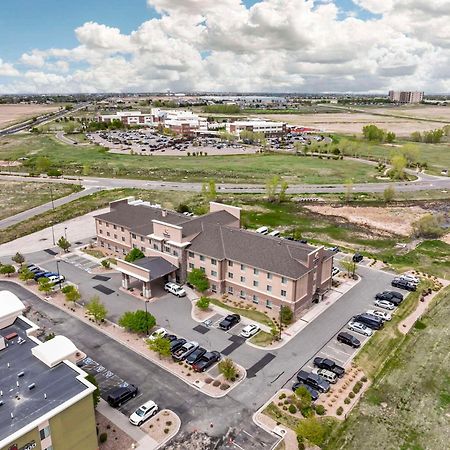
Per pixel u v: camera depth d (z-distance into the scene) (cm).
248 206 13100
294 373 5309
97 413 4603
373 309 6919
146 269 7106
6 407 3553
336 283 7831
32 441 3353
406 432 4438
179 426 4428
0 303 4853
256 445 4194
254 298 7025
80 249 9419
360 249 9706
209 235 7681
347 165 19938
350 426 4484
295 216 12206
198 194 14312
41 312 6762
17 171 18400
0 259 8869
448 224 11644
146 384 5091
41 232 10594
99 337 6088
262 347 5856
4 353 4297
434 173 18638
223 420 4519
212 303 7056
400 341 6084
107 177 17075
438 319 6675
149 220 8694
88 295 7319
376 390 5066
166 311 6800
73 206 12812
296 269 6556
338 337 6019
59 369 4075
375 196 14450
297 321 6538
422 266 8712
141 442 4216
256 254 7019
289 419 4544
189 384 5103
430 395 5003
